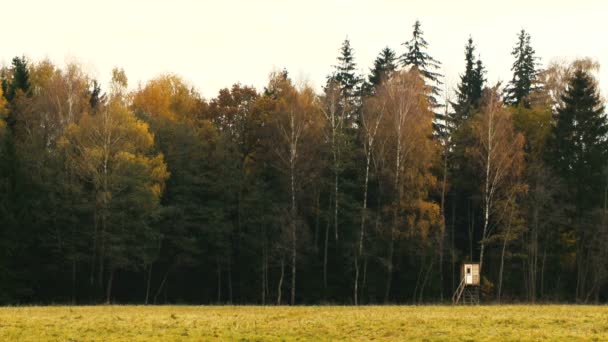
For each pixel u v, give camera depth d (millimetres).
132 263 59250
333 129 63219
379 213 62219
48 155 60656
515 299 61438
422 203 60000
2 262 56969
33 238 58969
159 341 23156
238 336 24094
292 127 61625
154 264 65625
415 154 61500
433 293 63750
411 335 24375
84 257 58281
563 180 63312
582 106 65938
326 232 63406
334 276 64062
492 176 61938
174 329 25812
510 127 62250
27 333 24641
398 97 62219
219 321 28578
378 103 63375
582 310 35531
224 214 63625
